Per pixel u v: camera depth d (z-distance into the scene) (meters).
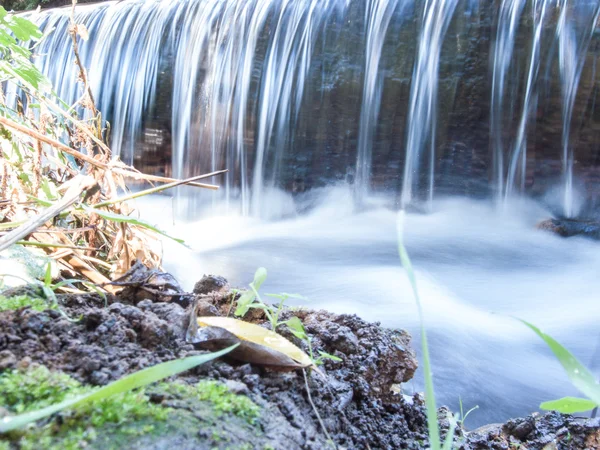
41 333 1.10
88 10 12.32
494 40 8.88
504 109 9.04
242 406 1.00
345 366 1.52
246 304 1.40
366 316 5.75
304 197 10.41
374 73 9.70
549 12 8.41
